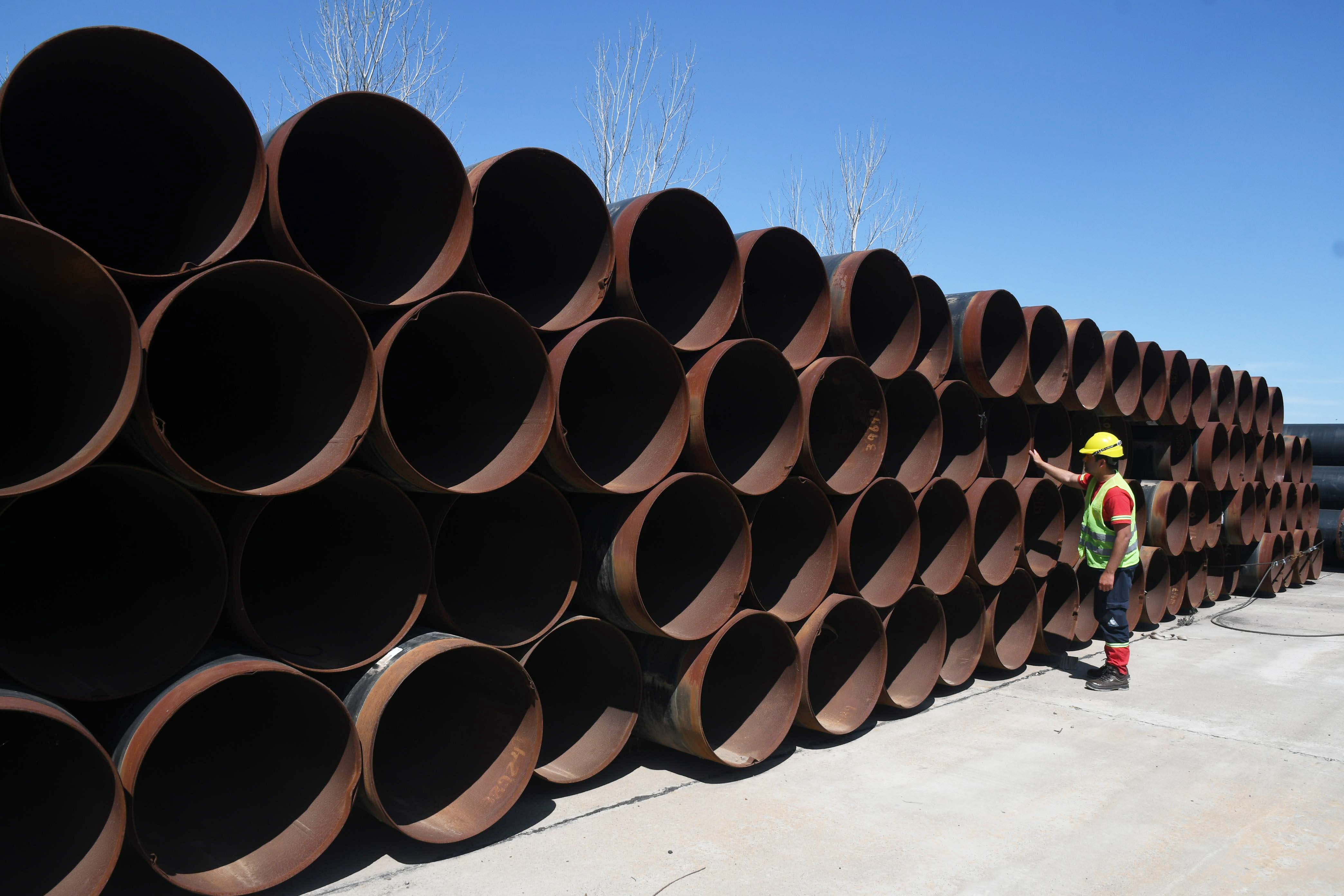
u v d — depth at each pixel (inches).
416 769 129.4
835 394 179.3
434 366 140.9
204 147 108.4
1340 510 430.9
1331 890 109.5
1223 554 323.9
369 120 113.3
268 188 102.3
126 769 88.2
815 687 177.3
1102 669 210.4
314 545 133.6
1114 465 210.8
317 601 126.7
